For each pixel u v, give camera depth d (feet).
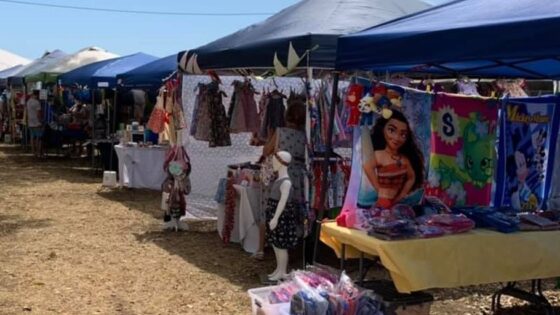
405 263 11.94
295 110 19.65
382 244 12.00
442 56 11.64
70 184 38.75
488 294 17.57
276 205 18.22
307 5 21.26
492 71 18.29
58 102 53.47
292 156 19.16
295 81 27.07
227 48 21.07
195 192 27.50
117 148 36.86
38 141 54.24
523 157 16.12
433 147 15.14
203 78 27.86
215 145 25.52
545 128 16.37
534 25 10.10
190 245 23.13
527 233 13.50
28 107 53.52
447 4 14.51
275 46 18.48
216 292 17.52
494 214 13.98
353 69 13.87
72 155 55.31
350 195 14.12
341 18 19.58
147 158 36.45
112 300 16.78
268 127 23.71
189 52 23.65
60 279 18.63
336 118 18.94
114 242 23.52
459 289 17.99
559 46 9.74
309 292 12.03
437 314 15.88
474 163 15.66
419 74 19.62
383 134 14.48
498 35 10.66
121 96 44.06
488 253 12.80
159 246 22.93
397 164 14.58
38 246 22.77
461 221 13.14
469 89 21.57
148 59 46.16
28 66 66.33
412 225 12.80
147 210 30.37
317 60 17.51
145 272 19.48
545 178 16.46
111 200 33.09
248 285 18.20
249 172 21.75
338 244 13.76
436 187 15.17
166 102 25.17
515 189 16.03
